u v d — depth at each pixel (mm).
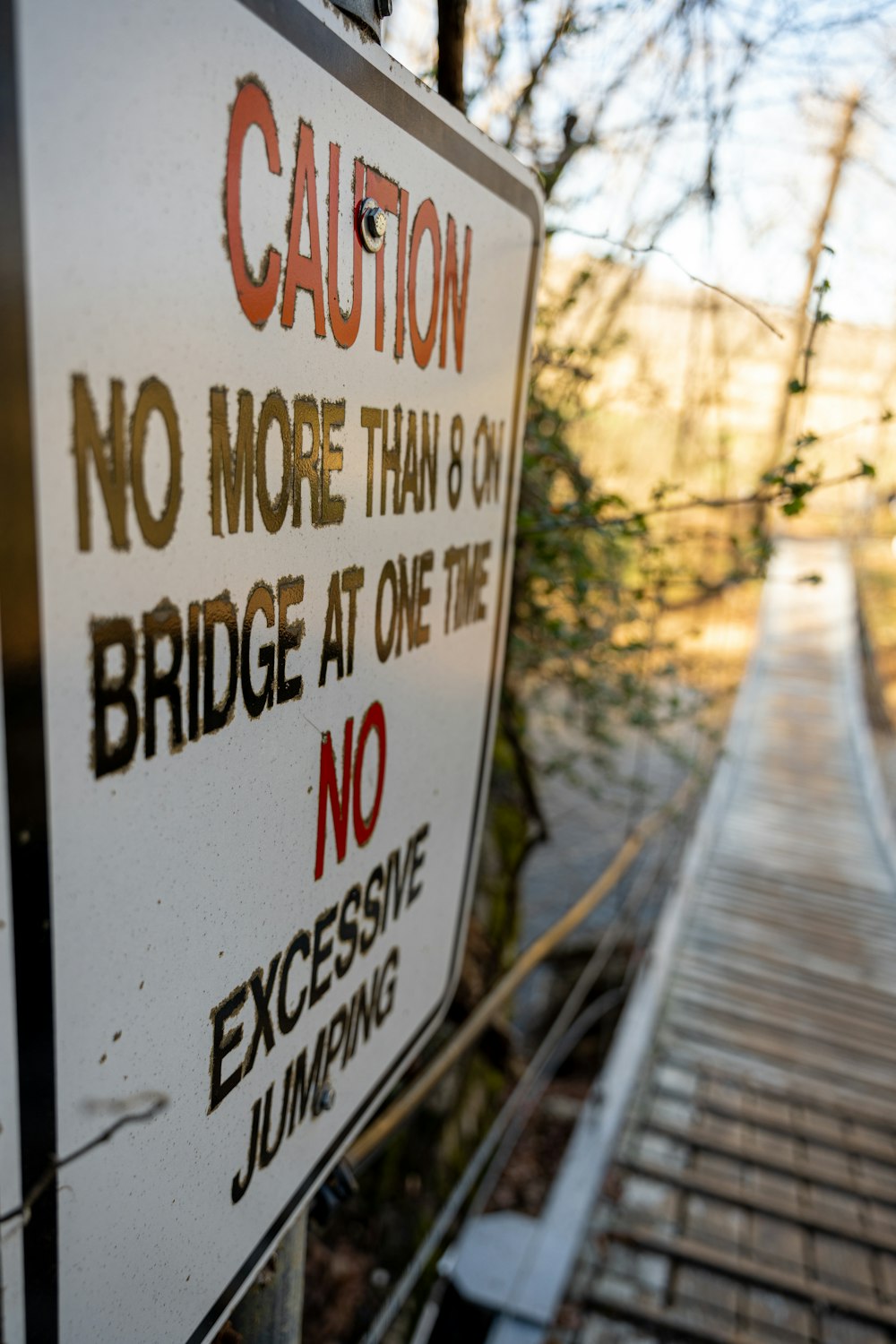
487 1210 4902
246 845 917
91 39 609
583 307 3758
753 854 10016
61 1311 744
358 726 1131
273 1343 1233
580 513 2703
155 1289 869
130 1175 805
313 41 848
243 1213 1022
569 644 3791
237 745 874
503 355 1401
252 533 851
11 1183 672
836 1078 5562
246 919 938
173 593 753
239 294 788
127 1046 776
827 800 12305
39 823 646
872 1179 4633
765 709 16609
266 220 812
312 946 1101
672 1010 6273
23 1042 663
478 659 1495
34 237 586
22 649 615
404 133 1039
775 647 21484
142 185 665
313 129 865
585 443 4281
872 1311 3738
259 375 831
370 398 1044
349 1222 4148
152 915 784
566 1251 3885
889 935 8172
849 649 21203
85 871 698
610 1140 4605
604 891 4645
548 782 12297
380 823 1240
